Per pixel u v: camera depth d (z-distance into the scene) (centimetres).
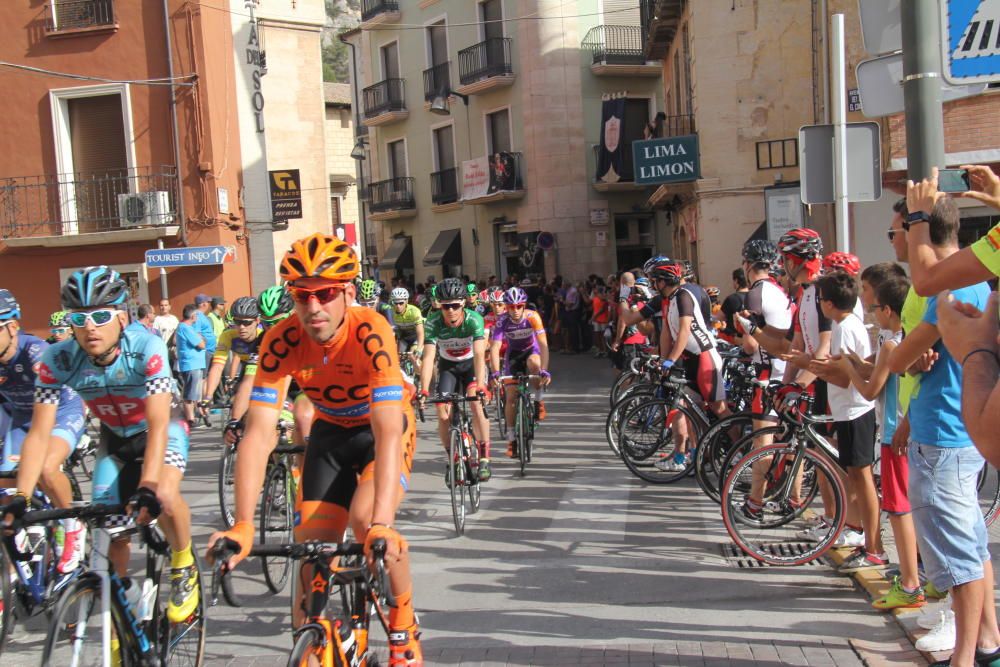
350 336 333
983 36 346
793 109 1659
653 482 793
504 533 648
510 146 2914
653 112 2906
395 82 3291
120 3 1753
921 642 397
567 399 1423
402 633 325
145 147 1770
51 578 487
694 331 779
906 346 354
